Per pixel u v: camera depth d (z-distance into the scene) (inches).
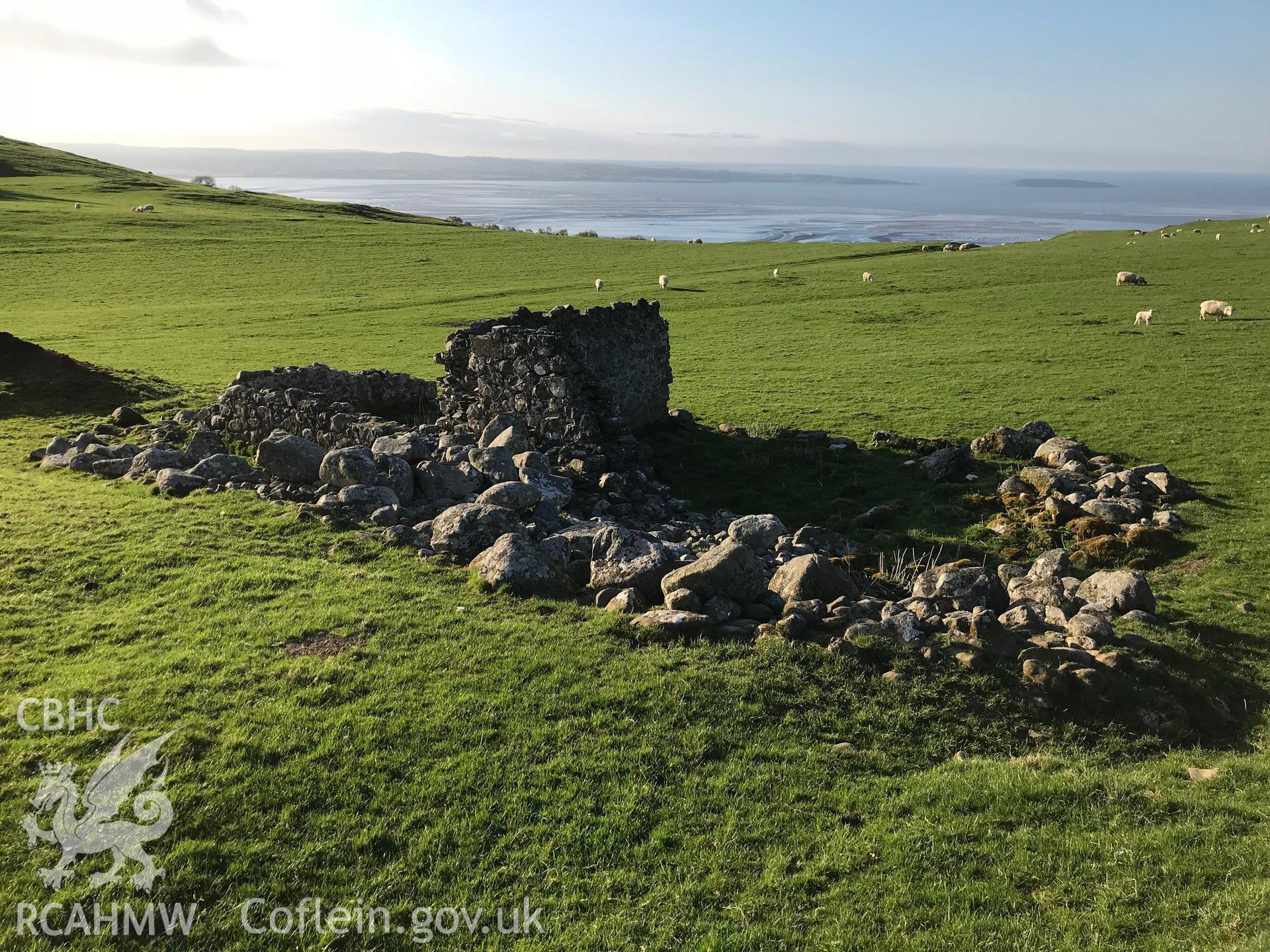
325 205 5408.5
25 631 466.0
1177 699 421.7
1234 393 1188.5
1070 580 599.8
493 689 410.0
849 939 265.0
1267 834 305.4
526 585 528.1
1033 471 823.1
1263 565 617.9
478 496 663.8
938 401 1254.9
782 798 338.3
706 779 348.8
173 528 622.8
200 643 452.4
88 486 750.5
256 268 2987.2
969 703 410.0
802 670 428.1
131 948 263.1
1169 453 943.0
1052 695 416.8
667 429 1083.9
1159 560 648.4
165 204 4749.0
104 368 1262.3
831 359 1611.7
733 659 438.3
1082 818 324.5
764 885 290.5
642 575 524.7
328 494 696.4
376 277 2854.3
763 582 525.7
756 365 1583.4
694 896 286.8
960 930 266.8
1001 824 322.0
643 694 406.0
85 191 5132.9
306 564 565.6
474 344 950.4
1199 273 2549.2
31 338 1829.5
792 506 860.0
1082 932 264.5
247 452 924.6
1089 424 1081.4
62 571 546.0
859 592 539.5
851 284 2635.3
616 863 302.8
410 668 428.1
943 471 886.4
